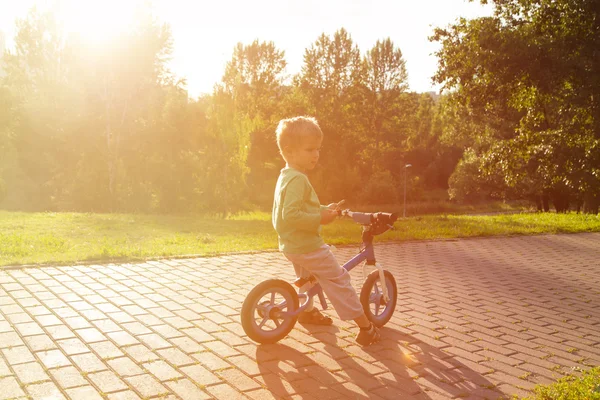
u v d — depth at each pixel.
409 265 8.56
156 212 38.66
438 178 91.94
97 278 6.54
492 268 8.54
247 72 67.62
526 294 6.74
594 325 5.44
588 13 20.36
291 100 64.31
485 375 3.88
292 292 4.43
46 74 49.81
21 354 3.86
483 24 21.39
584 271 8.57
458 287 7.00
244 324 4.21
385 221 4.77
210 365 3.82
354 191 66.56
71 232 11.27
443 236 12.57
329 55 65.25
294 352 4.20
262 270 7.49
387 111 70.38
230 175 28.69
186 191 40.56
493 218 18.70
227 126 28.75
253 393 3.37
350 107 68.06
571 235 13.81
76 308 5.14
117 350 4.04
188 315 5.07
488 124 40.38
